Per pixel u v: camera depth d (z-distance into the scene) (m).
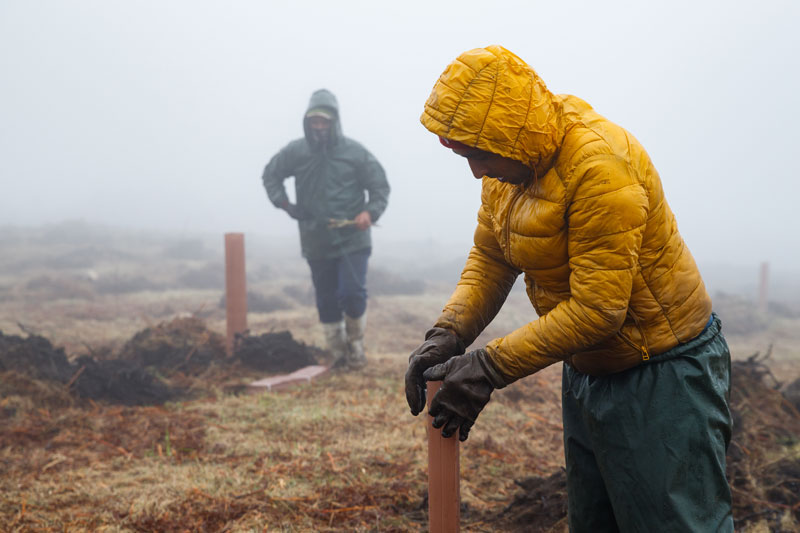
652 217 1.77
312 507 3.41
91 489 3.63
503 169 1.77
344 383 6.32
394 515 3.37
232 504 3.42
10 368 5.52
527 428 5.11
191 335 7.38
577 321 1.74
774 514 3.30
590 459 2.10
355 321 7.04
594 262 1.72
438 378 1.87
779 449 4.33
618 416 1.88
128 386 5.77
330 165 6.78
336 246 6.84
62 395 5.38
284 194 6.96
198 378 6.52
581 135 1.73
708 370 1.86
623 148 1.72
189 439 4.57
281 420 5.01
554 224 1.76
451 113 1.68
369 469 3.99
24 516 3.24
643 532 1.86
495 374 1.82
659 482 1.82
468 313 2.16
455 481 2.03
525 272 1.95
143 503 3.42
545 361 1.79
